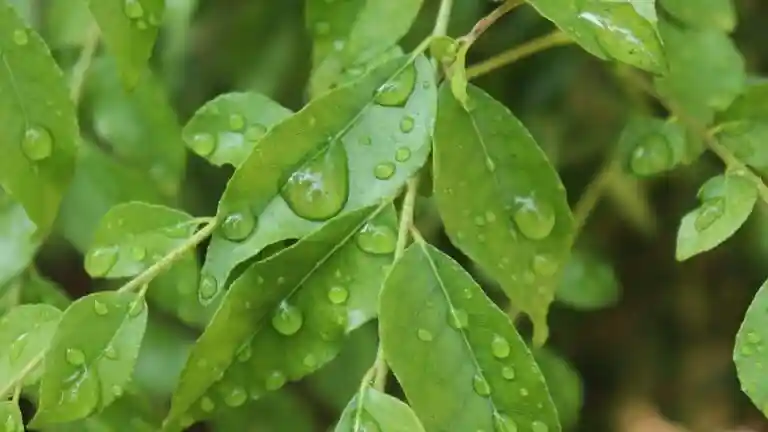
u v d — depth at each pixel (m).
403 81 0.46
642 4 0.46
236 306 0.46
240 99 0.49
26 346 0.48
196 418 0.47
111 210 0.48
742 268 0.62
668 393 0.66
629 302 0.64
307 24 0.50
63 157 0.47
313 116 0.46
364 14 0.49
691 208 0.60
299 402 0.56
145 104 0.52
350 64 0.49
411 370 0.45
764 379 0.47
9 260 0.50
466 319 0.45
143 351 0.54
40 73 0.47
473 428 0.45
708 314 0.64
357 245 0.46
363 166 0.46
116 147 0.52
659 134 0.51
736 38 0.58
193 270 0.52
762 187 0.48
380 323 0.45
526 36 0.57
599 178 0.53
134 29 0.47
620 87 0.56
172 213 0.48
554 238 0.47
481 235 0.46
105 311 0.47
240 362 0.46
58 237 0.57
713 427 0.65
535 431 0.45
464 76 0.46
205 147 0.49
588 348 0.66
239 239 0.46
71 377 0.47
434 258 0.46
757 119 0.50
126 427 0.51
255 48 0.57
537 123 0.57
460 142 0.46
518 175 0.47
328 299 0.46
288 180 0.46
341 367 0.55
